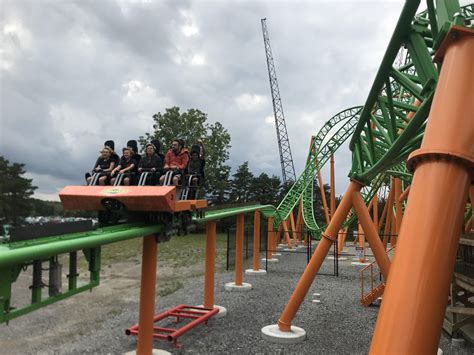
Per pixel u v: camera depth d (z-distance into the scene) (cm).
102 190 856
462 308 1141
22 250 503
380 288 1606
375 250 1173
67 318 1434
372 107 1016
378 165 1021
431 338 357
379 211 6200
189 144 5834
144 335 941
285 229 3866
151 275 941
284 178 8494
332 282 2195
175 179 965
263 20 8881
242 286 1917
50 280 609
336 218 1209
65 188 886
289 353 1101
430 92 670
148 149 1023
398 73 800
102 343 1164
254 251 2445
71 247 589
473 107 443
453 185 414
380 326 371
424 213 404
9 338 1222
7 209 5538
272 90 8788
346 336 1249
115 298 1733
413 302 365
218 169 6425
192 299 1700
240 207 1877
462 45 473
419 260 382
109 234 700
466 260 1398
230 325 1355
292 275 2402
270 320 1420
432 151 429
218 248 4078
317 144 3797
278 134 8650
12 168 6000
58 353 1091
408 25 696
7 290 523
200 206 1104
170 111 5947
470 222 1684
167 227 945
